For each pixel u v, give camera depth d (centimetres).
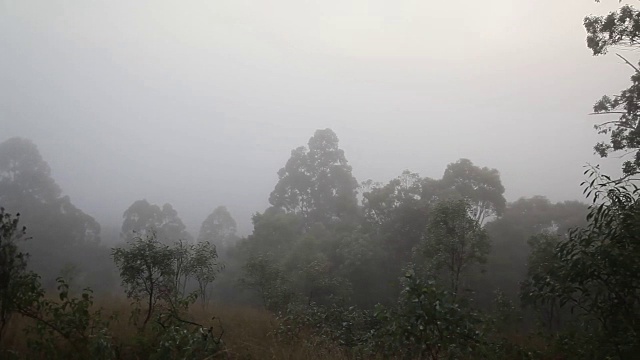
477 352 671
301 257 3388
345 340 1095
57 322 648
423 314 607
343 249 3462
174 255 1005
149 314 892
